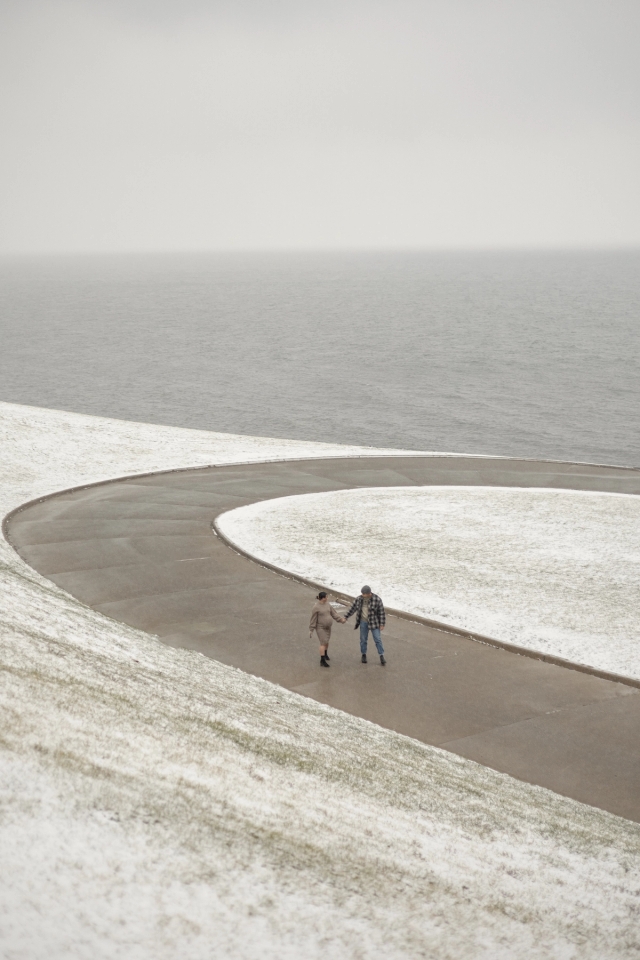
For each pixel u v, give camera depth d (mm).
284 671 16516
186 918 6285
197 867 6938
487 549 25734
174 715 10781
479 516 29641
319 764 10664
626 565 24516
